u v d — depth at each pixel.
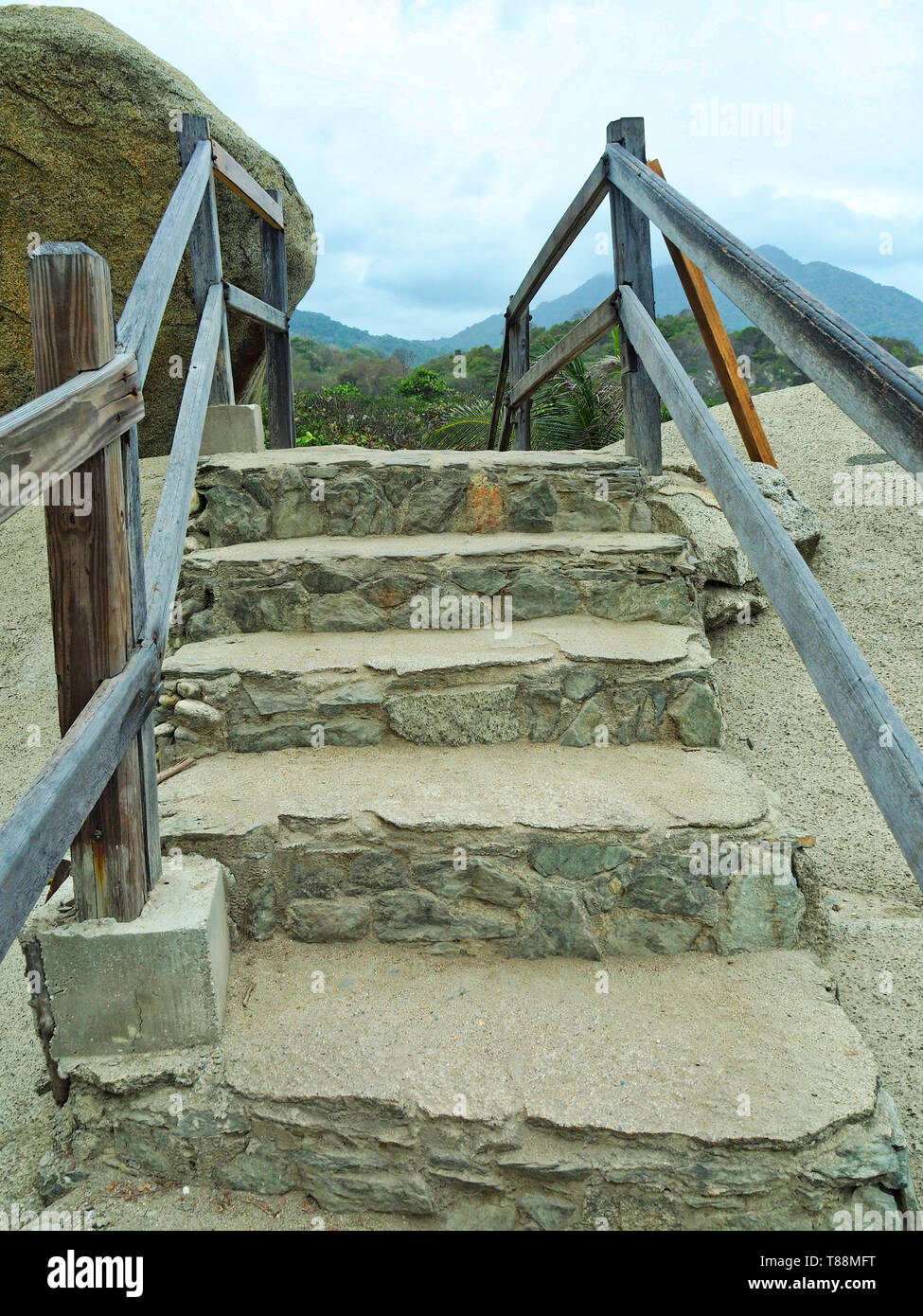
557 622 2.86
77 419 1.44
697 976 1.92
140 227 5.46
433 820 1.99
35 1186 1.73
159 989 1.70
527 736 2.48
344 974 1.93
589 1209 1.54
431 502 3.21
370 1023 1.77
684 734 2.48
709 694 2.48
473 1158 1.56
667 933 1.99
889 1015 2.03
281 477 3.15
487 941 2.00
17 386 5.55
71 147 5.11
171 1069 1.67
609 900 1.99
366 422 13.00
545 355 4.36
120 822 1.70
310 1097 1.61
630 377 3.39
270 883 2.01
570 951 1.98
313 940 2.03
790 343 1.76
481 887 1.99
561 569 2.88
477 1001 1.85
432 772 2.29
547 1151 1.55
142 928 1.68
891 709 1.45
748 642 3.38
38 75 4.89
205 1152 1.66
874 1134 1.55
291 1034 1.75
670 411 2.66
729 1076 1.62
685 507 3.36
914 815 1.33
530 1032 1.75
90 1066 1.69
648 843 1.97
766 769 2.88
